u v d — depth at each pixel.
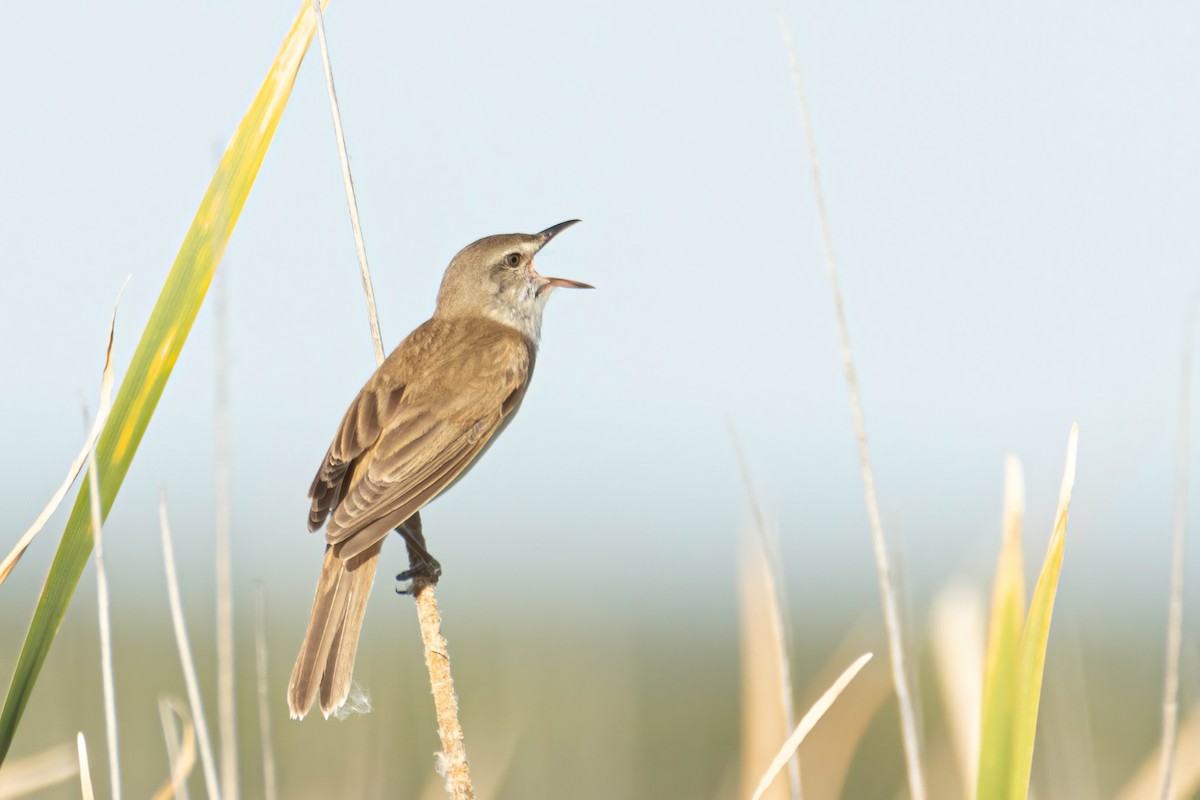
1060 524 6.90
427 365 12.20
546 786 15.41
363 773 11.62
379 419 11.55
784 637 7.73
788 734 7.61
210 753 7.22
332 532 10.36
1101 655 24.81
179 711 8.34
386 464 11.25
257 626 7.98
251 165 7.99
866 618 10.67
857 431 7.25
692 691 25.97
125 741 15.57
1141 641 25.83
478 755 12.40
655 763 21.48
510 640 25.92
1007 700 6.77
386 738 12.00
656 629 32.22
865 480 7.22
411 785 14.09
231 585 7.27
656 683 26.58
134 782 14.59
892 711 21.98
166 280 7.81
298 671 9.97
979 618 8.09
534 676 19.83
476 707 18.38
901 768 20.73
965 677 7.97
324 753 12.02
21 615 22.16
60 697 13.43
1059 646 9.91
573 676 19.52
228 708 7.20
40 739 12.69
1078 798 9.68
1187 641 9.52
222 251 7.38
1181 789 9.05
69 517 7.41
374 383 11.95
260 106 8.16
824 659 30.58
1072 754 9.77
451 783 8.18
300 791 11.75
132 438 7.59
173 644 21.45
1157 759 9.14
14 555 7.18
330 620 10.16
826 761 10.20
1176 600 7.30
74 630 14.12
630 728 17.00
